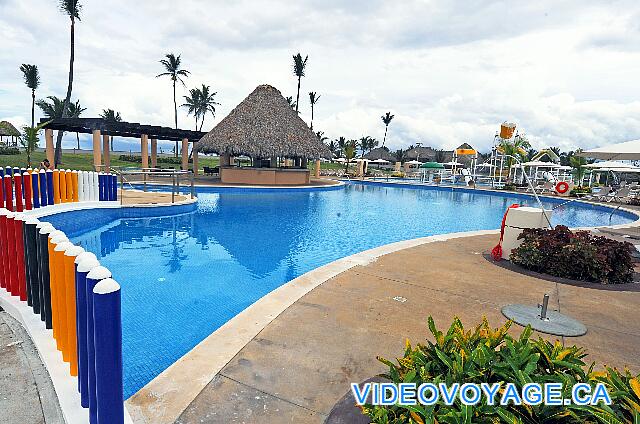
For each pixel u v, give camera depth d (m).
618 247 6.68
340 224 14.25
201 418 2.61
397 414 2.19
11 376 3.07
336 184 31.73
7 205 9.08
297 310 4.59
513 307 5.05
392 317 4.51
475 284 6.02
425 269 6.74
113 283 2.17
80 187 12.16
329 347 3.69
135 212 13.04
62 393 2.77
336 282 5.77
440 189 33.03
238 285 6.95
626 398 2.02
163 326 5.12
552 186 27.56
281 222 14.02
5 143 51.81
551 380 2.13
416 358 2.50
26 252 4.05
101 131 24.56
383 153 79.62
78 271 2.44
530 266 7.07
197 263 8.27
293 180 29.12
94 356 2.34
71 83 34.97
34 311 3.97
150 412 2.65
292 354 3.52
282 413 2.70
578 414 2.06
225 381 3.05
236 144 26.78
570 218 19.03
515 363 2.24
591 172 34.22
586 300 5.54
